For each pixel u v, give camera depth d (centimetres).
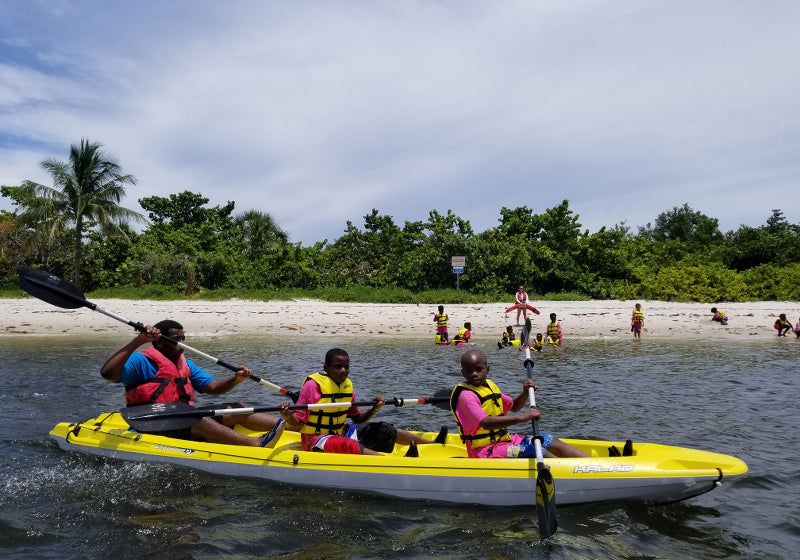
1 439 646
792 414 797
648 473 467
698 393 946
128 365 566
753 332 1952
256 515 455
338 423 543
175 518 448
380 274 3005
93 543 405
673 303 2688
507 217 3319
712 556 391
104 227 2753
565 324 2078
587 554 393
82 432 617
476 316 2222
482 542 411
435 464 488
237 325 1939
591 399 900
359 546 404
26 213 2691
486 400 498
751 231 3841
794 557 389
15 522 439
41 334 1698
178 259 2900
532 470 471
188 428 591
